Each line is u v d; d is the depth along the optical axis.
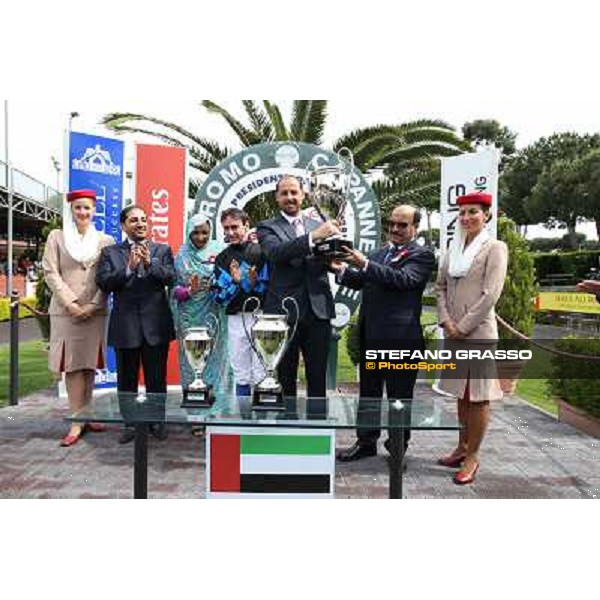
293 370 4.28
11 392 6.49
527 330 7.47
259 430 2.79
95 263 5.00
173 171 6.13
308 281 4.22
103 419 2.84
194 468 4.50
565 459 4.83
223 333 5.11
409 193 10.22
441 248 6.62
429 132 10.34
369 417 2.90
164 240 6.14
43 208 21.86
